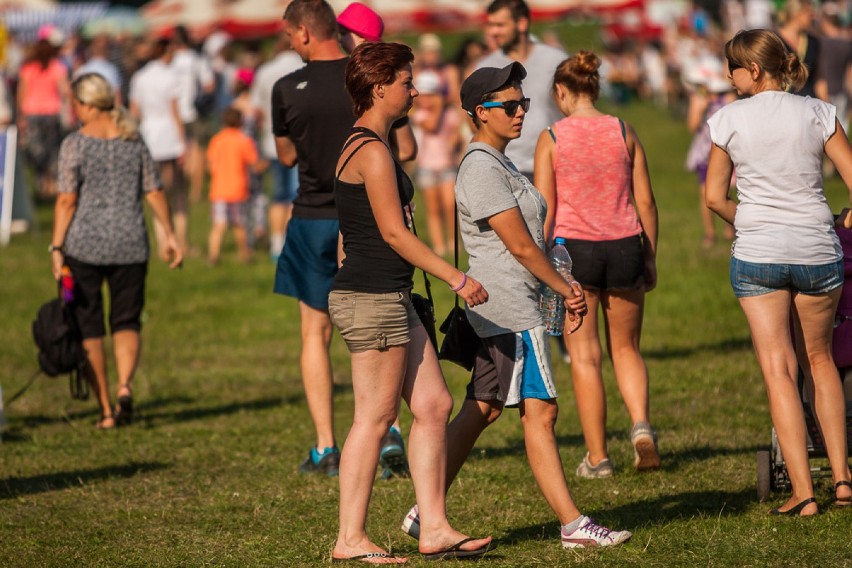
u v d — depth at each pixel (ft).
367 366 47.03
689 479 59.72
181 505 59.82
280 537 53.72
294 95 63.67
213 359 100.83
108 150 76.89
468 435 50.24
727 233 148.77
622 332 61.77
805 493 52.19
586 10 320.70
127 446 72.95
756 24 338.75
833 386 53.21
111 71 183.62
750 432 69.31
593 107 61.72
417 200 203.41
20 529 56.29
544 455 49.06
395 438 62.95
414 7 305.32
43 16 332.60
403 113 47.55
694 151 136.46
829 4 180.65
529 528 53.57
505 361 48.24
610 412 75.92
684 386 81.82
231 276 138.62
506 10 74.69
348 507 48.14
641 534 50.85
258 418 79.97
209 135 217.15
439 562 48.01
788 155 51.47
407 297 47.03
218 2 310.65
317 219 64.54
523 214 48.62
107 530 55.83
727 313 105.81
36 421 81.25
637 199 61.05
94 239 76.59
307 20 64.18
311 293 64.69
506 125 48.39
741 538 49.75
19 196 172.86
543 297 49.14
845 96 167.53
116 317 78.38
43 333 76.18
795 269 51.39
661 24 423.64
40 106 207.51
